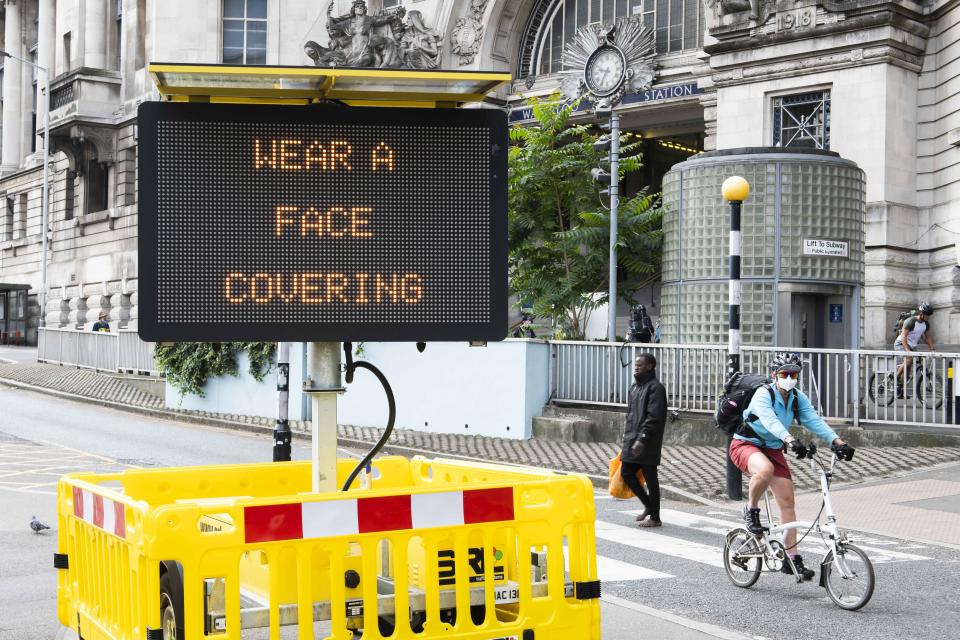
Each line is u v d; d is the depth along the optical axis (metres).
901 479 15.65
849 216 21.39
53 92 54.91
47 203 52.66
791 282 21.08
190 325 5.43
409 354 23.44
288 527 5.08
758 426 9.42
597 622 5.79
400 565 5.31
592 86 35.78
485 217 5.72
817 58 28.25
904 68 27.64
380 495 5.27
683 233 22.09
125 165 53.34
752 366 19.03
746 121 29.59
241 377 27.33
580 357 21.28
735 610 8.69
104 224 54.47
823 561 8.90
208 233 5.45
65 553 6.87
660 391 12.84
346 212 5.59
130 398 31.20
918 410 17.73
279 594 5.67
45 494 15.25
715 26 29.98
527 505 5.79
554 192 27.06
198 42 49.72
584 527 5.80
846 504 14.03
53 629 8.10
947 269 26.38
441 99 5.74
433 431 22.92
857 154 27.52
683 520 13.54
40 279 62.31
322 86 5.49
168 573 5.32
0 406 29.83
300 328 5.54
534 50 40.47
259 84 5.41
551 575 5.71
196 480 6.80
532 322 30.81
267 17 49.34
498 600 5.62
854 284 21.45
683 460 17.97
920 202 27.84
